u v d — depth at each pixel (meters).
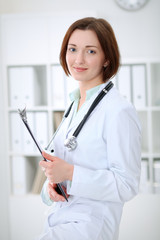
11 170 2.49
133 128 0.92
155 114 2.73
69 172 0.90
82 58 0.97
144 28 2.70
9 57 2.44
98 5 2.69
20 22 2.41
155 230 2.34
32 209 2.41
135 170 0.91
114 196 0.90
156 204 2.33
